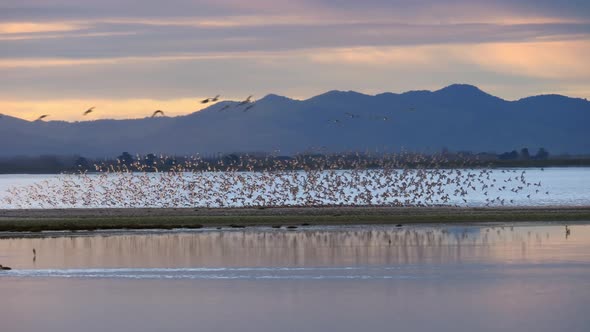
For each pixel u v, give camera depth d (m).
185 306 55.72
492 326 50.31
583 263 70.62
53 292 60.16
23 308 55.50
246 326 50.91
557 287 60.53
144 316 53.31
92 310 54.94
